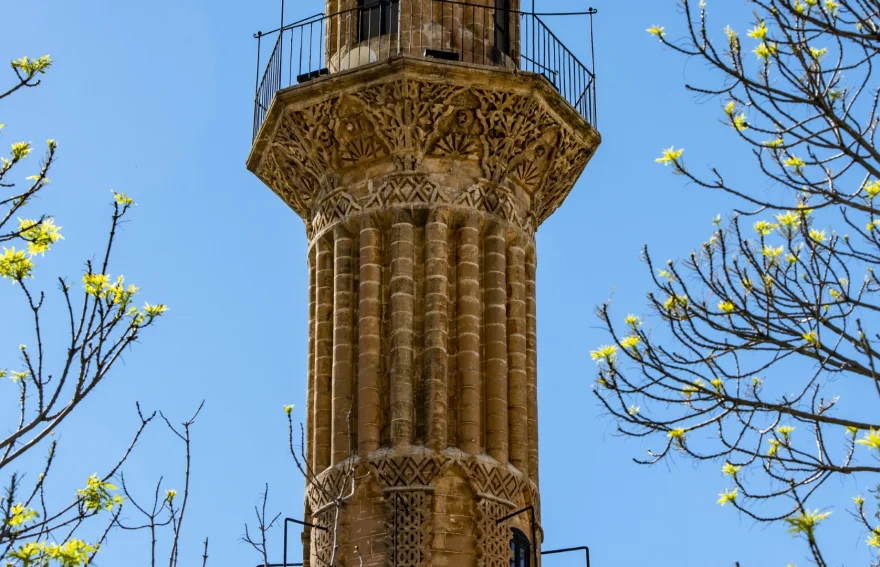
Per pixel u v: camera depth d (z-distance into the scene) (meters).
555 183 65.44
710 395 35.03
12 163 37.09
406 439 58.41
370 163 62.91
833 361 34.22
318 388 61.53
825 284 34.78
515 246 63.19
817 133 34.72
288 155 64.88
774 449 34.28
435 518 57.19
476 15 66.12
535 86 62.41
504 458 59.31
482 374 60.34
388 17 66.56
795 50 34.97
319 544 58.22
